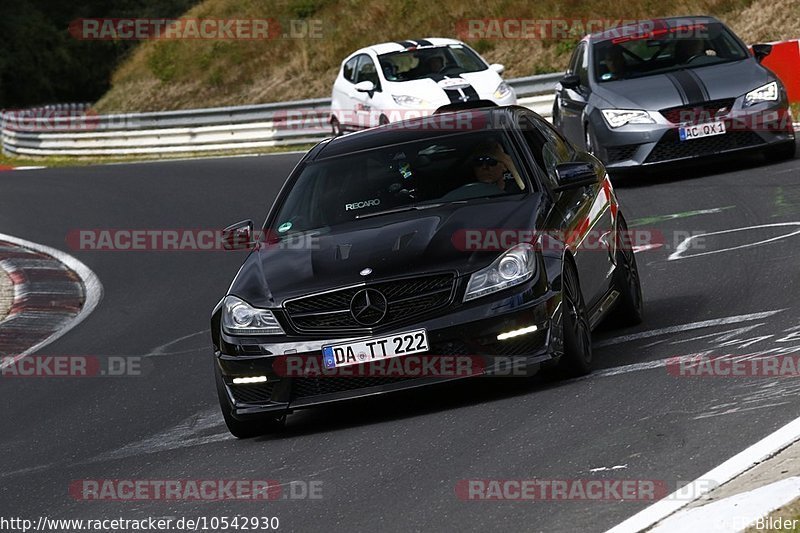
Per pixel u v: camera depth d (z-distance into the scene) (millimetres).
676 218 42250
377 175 27078
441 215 24734
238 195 69500
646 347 25922
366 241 24328
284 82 127375
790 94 65750
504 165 26344
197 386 30438
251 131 97812
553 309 22844
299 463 21188
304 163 28812
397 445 21125
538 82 79938
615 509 15805
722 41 52219
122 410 29062
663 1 97062
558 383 23750
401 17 121188
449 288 22734
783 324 25531
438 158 27047
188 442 24672
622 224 29781
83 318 44156
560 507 16250
